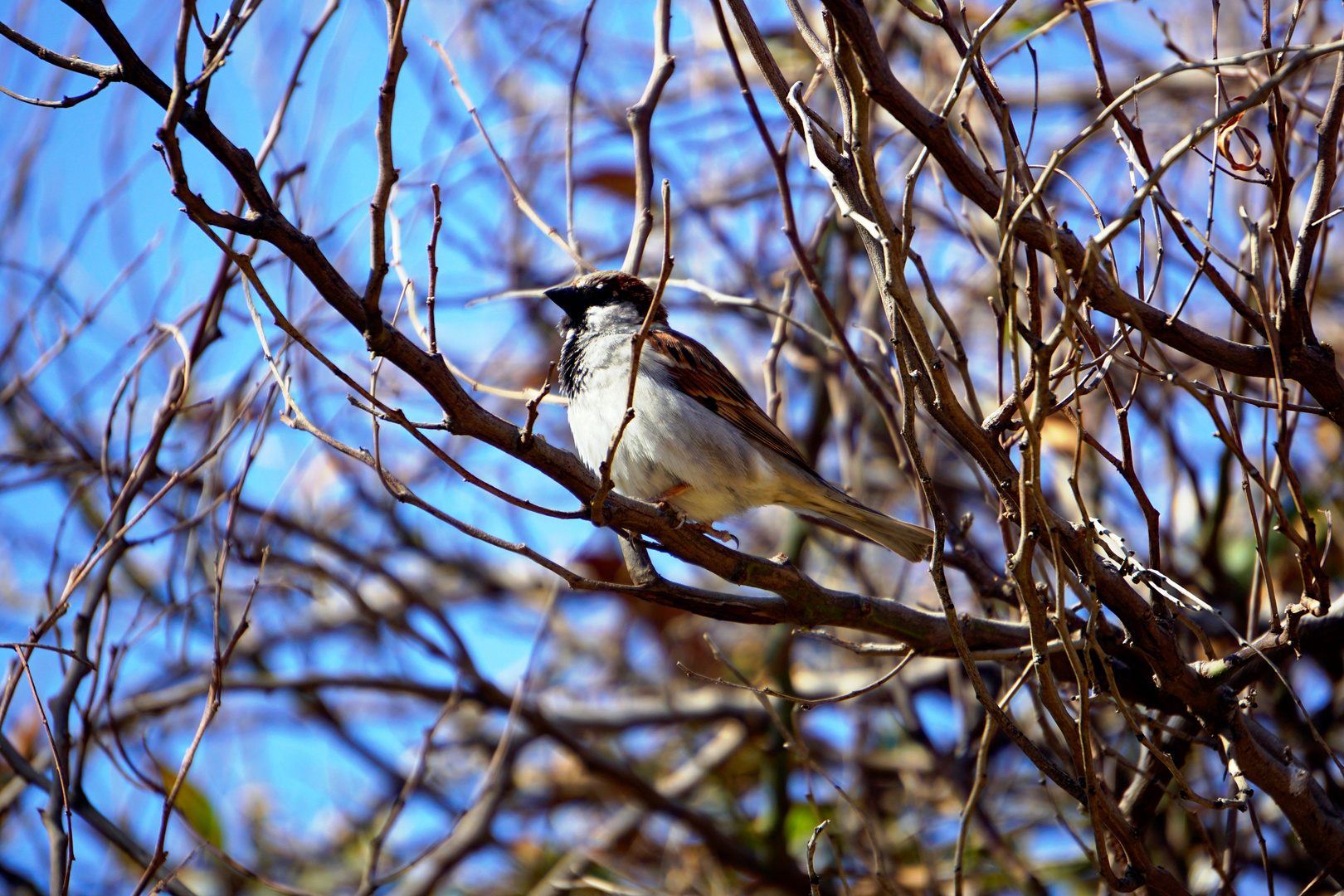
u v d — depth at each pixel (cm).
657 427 858
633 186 1230
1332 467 1029
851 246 999
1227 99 671
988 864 1065
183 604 796
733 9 587
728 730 1316
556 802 1322
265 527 1025
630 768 1163
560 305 906
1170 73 469
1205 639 643
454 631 1047
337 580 1009
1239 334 765
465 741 1307
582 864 1114
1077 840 660
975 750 1002
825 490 864
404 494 566
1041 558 672
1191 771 899
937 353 522
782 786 1120
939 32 1037
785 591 661
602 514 584
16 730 1055
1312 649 646
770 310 805
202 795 1044
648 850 1248
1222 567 940
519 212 1204
